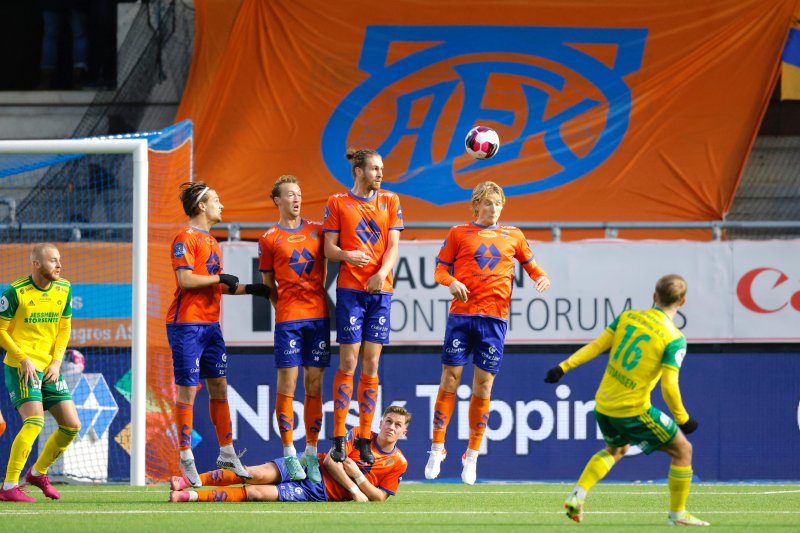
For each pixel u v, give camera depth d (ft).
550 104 161.89
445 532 73.51
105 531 72.18
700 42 162.50
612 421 75.77
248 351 133.59
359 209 95.25
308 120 161.58
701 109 159.53
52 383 97.91
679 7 164.45
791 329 132.87
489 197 102.06
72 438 98.63
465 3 166.61
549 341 133.59
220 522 77.87
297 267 95.45
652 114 159.94
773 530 75.97
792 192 169.17
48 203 155.12
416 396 133.28
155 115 171.73
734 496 109.19
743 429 132.16
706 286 133.39
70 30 198.39
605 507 96.32
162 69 172.96
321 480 96.89
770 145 170.81
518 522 80.38
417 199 156.76
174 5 173.58
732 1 163.32
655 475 132.36
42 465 98.68
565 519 83.15
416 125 161.58
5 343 95.30
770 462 131.85
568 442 132.87
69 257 129.18
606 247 134.21
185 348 95.25
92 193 155.43
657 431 75.25
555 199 155.53
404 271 134.41
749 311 133.18
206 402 131.03
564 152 159.02
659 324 75.31
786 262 133.18
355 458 98.17
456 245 102.01
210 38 165.58
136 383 116.88
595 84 162.20
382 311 96.02
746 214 168.55
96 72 196.65
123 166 155.94
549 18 165.68
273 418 132.98
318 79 163.53
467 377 133.28
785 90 167.73
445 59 164.55
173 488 95.04
